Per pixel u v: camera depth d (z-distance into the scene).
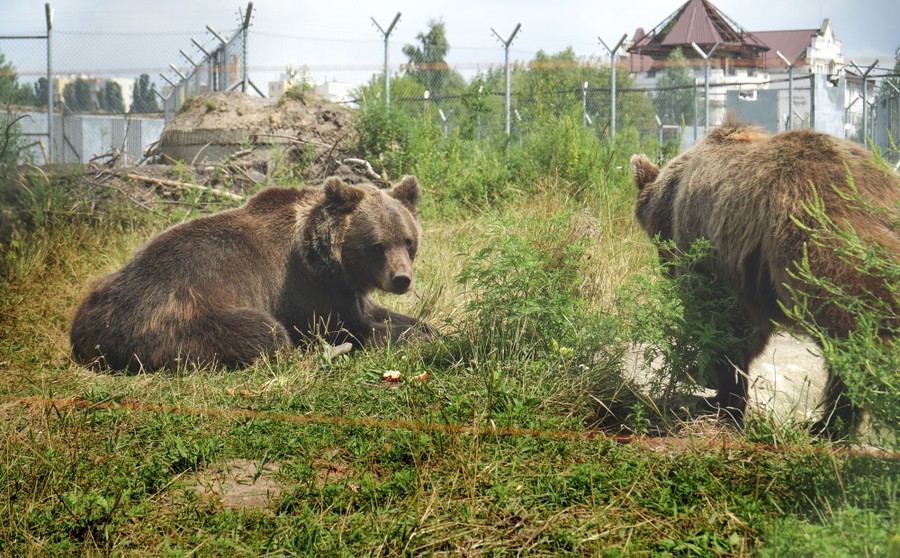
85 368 6.29
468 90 16.98
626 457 4.38
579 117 15.57
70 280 9.13
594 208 11.25
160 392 5.61
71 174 12.09
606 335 5.67
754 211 4.72
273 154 13.63
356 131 14.80
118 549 3.48
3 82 17.91
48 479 4.08
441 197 12.46
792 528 3.34
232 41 16.94
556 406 5.16
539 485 3.98
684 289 5.40
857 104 20.52
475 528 3.58
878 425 3.94
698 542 3.43
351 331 7.00
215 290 6.38
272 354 6.24
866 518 3.33
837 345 4.03
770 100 19.39
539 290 5.95
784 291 4.52
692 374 5.34
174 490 4.07
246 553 3.40
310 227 6.77
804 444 4.37
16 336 7.17
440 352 6.16
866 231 4.22
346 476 4.20
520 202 11.77
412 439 4.49
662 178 6.11
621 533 3.54
